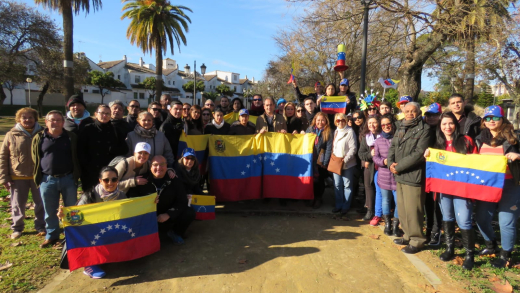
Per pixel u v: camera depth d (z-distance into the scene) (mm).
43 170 4129
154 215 3941
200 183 6137
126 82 60656
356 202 6531
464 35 9844
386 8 11180
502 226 3795
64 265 3719
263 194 6035
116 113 4754
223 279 3551
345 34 12781
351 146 5508
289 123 6684
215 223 5242
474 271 3725
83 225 3537
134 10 22266
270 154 6031
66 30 13531
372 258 4078
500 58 11562
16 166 4371
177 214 4258
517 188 3701
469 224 3809
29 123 4426
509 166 3676
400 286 3447
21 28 23922
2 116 31562
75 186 4367
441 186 3910
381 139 4793
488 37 10047
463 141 3895
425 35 11953
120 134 4688
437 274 3705
